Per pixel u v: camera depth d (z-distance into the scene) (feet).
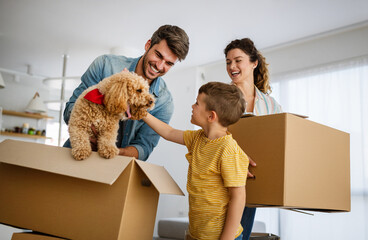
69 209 3.61
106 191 3.46
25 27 12.96
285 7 10.41
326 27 11.56
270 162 3.65
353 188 10.78
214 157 3.71
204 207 3.68
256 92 5.75
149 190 3.80
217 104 3.91
